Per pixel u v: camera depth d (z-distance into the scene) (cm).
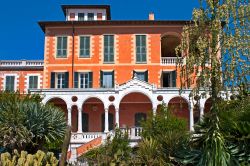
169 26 4803
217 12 1336
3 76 4941
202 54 1348
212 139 1363
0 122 2019
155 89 4334
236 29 1326
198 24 1410
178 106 4547
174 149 1747
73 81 4725
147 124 2789
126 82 4369
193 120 4209
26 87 4916
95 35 4816
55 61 4769
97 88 4366
